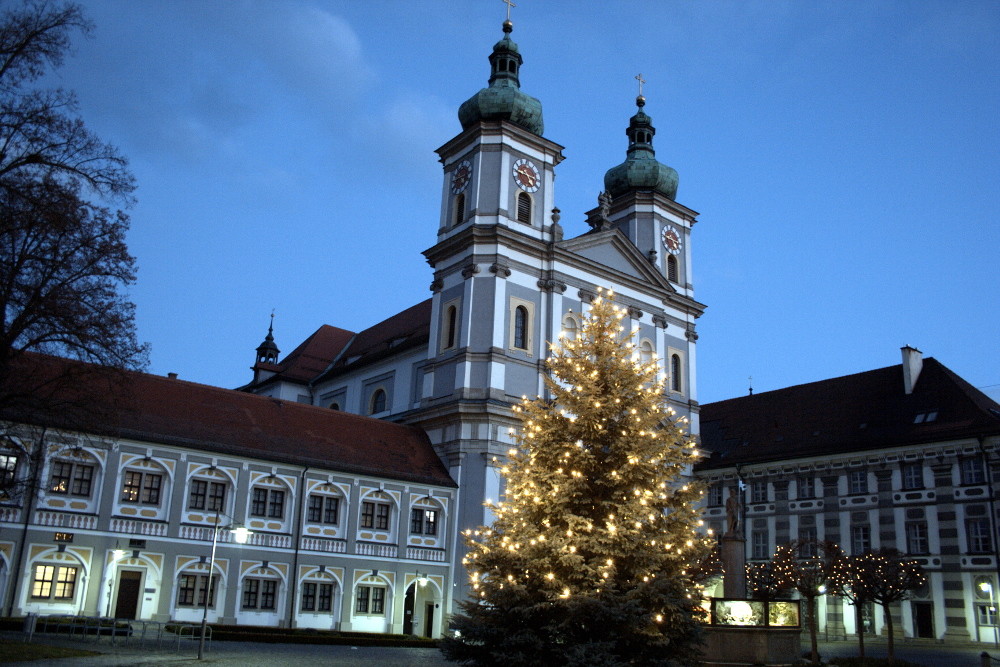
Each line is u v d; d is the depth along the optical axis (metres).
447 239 58.75
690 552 29.25
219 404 49.94
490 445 53.59
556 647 25.58
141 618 42.31
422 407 57.53
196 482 45.34
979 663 42.72
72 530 41.19
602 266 61.03
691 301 67.06
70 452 40.03
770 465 68.44
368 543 50.00
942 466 58.25
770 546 66.81
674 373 65.12
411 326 71.88
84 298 31.88
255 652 35.91
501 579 27.55
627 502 28.75
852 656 43.75
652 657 26.72
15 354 30.52
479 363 55.28
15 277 29.88
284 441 49.44
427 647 46.97
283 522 47.53
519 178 59.56
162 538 43.50
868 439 63.19
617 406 29.98
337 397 76.19
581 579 26.98
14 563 39.53
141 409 45.69
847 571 41.06
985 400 63.66
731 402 79.44
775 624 33.31
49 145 30.77
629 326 61.97
